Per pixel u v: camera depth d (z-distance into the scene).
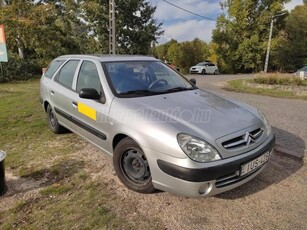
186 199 3.05
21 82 16.05
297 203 3.00
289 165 3.93
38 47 20.69
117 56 4.20
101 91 3.55
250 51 36.25
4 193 3.14
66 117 4.41
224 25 37.28
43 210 2.85
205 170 2.54
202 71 29.14
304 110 7.89
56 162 3.96
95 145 3.77
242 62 37.12
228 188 2.75
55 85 4.73
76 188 3.27
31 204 2.95
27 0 19.06
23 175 3.59
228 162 2.63
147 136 2.80
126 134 3.02
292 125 6.02
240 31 36.81
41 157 4.15
